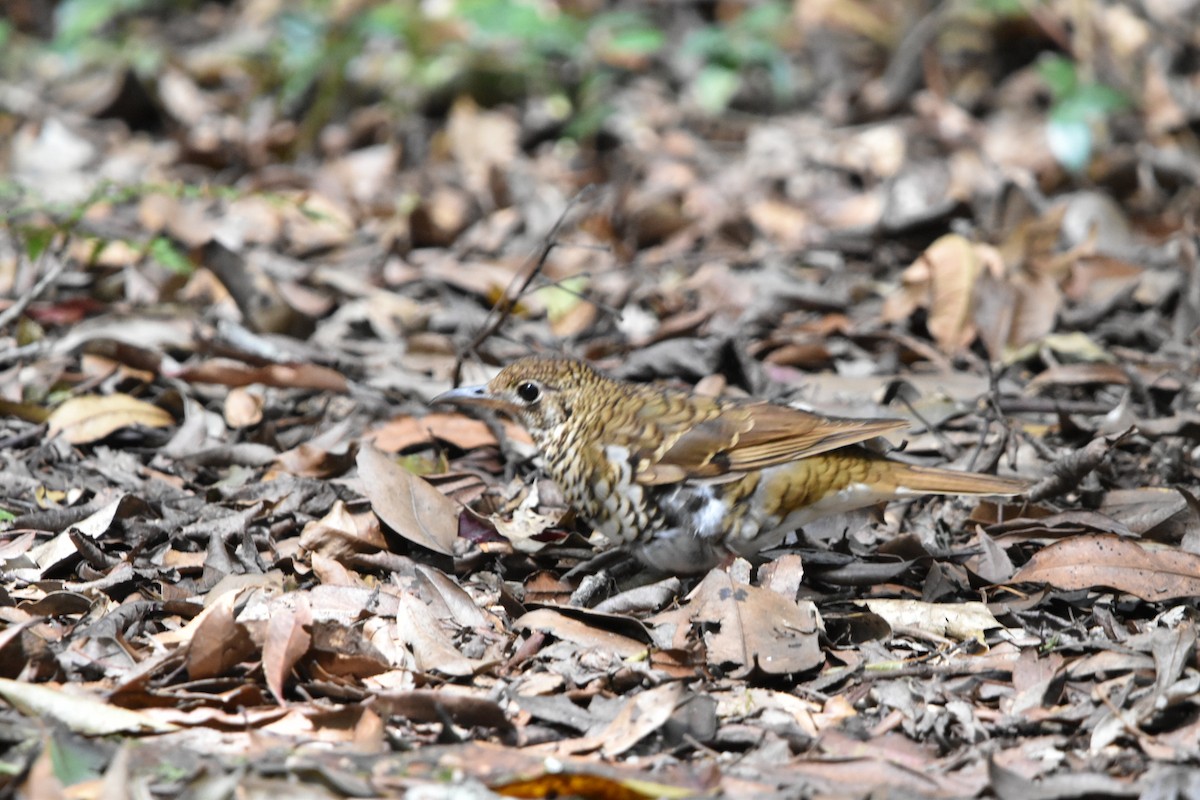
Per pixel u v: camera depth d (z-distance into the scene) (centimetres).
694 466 848
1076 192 1673
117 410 1095
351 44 1900
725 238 1598
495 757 676
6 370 1193
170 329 1234
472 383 1225
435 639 798
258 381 1148
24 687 698
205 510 953
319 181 1712
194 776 627
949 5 2016
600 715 730
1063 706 755
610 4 2156
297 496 974
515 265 1458
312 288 1421
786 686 783
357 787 633
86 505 954
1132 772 687
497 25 1870
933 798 646
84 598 830
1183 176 1694
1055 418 1162
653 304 1406
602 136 1900
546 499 1018
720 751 715
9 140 1841
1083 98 1712
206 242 1286
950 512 1009
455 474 1030
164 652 773
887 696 762
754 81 2003
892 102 1930
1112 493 996
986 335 1281
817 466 847
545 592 888
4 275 1388
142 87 1962
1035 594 876
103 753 659
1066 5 2008
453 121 1855
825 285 1454
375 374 1237
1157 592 852
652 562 887
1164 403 1195
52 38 2269
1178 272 1394
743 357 1217
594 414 881
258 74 2019
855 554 932
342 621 827
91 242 1438
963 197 1505
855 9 2098
